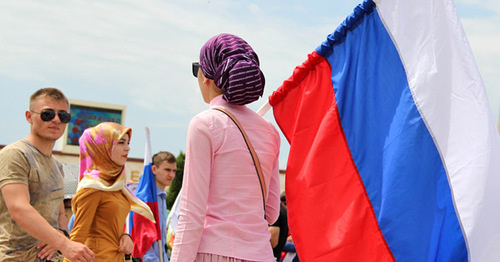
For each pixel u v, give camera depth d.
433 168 3.40
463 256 3.28
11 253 4.12
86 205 4.95
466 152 3.32
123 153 5.21
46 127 4.31
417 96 3.49
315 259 3.68
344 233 3.60
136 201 5.43
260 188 3.40
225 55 3.45
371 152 3.63
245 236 3.27
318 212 3.71
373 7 3.76
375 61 3.71
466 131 3.34
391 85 3.63
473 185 3.28
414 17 3.59
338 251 3.61
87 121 19.36
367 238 3.54
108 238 5.11
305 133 3.87
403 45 3.61
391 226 3.46
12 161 4.12
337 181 3.69
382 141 3.61
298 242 3.77
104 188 5.00
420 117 3.46
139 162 18.55
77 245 4.15
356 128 3.70
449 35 3.45
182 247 3.19
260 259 3.27
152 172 7.55
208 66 3.52
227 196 3.31
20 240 4.16
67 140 18.89
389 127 3.59
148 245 6.96
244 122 3.44
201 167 3.26
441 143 3.40
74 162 18.02
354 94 3.77
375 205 3.56
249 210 3.32
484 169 3.26
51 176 4.35
